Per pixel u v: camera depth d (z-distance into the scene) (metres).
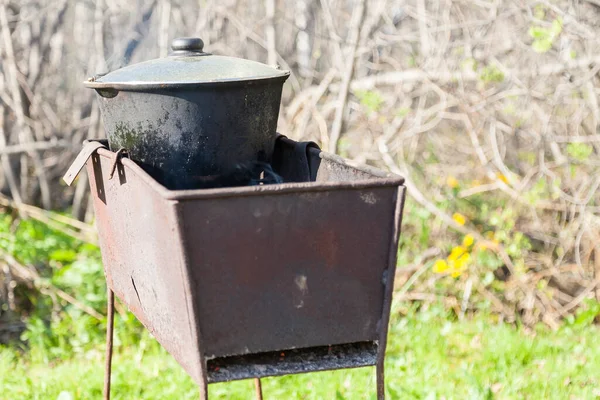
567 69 5.52
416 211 5.89
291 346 2.43
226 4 6.32
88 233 6.39
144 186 2.46
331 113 6.28
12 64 6.41
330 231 2.38
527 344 4.80
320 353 2.56
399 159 6.12
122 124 2.79
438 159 6.37
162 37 6.28
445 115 5.80
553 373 4.38
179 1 6.42
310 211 2.35
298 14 6.41
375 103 5.54
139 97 2.70
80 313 5.46
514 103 5.80
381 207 2.42
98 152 2.90
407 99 5.98
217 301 2.32
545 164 5.85
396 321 5.43
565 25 5.46
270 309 2.38
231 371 2.42
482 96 5.61
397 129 6.13
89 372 4.39
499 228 5.91
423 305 5.70
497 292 5.75
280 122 6.16
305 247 2.37
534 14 5.64
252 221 2.29
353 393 3.99
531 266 5.87
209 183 2.85
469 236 5.54
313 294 2.41
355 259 2.43
